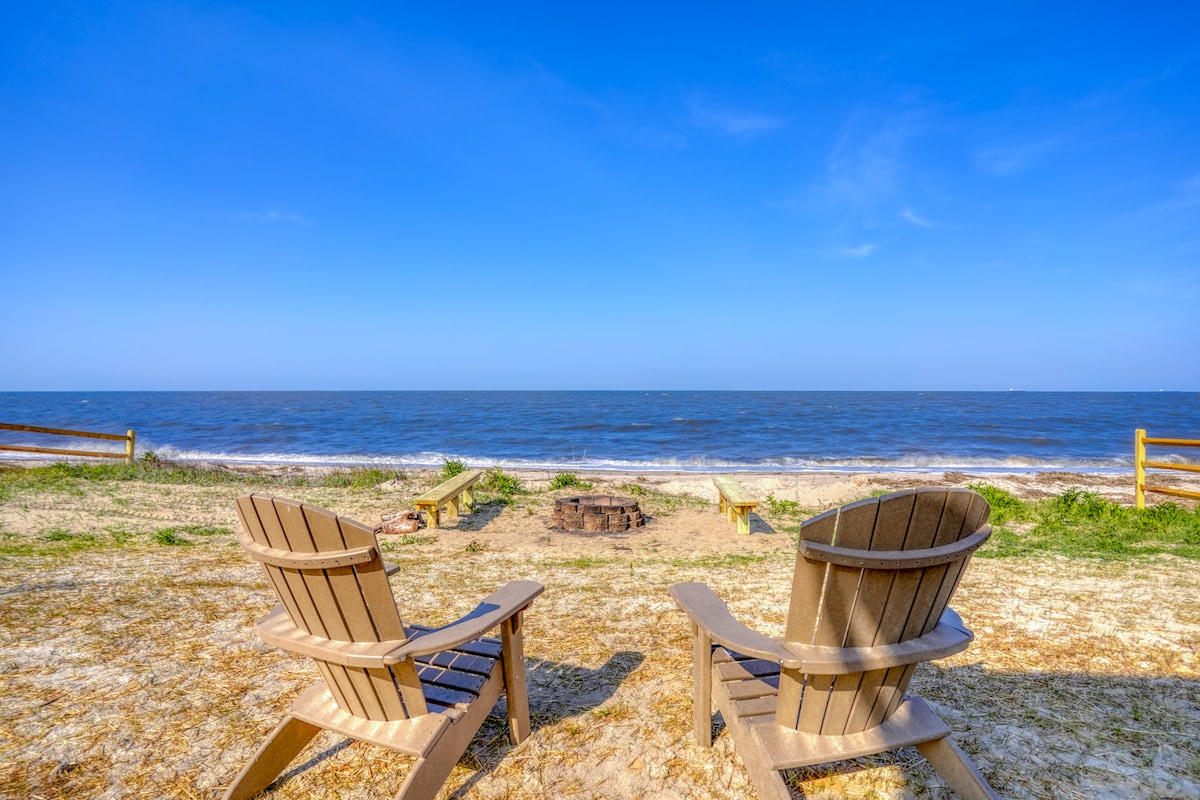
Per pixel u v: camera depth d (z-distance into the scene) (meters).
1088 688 2.96
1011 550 6.00
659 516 8.60
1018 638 3.58
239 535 2.00
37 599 4.04
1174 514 7.23
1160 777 2.27
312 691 2.25
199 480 9.98
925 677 3.09
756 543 7.04
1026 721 2.66
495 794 2.20
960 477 14.05
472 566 5.68
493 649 2.49
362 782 2.26
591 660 3.35
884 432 30.52
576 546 6.79
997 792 2.18
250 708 2.77
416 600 4.50
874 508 1.61
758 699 2.12
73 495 8.10
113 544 5.82
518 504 9.24
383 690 1.93
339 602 1.85
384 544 6.82
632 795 2.19
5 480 8.95
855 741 1.90
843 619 1.74
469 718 2.11
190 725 2.62
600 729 2.61
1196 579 4.88
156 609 3.99
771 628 3.90
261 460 20.03
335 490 9.95
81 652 3.27
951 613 2.07
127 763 2.34
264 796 2.17
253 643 3.49
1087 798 2.15
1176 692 2.91
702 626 2.05
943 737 1.98
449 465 11.24
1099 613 4.02
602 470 17.61
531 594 2.34
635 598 4.52
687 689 2.98
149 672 3.09
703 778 2.28
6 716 2.62
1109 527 7.04
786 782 2.25
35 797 2.12
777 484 12.18
